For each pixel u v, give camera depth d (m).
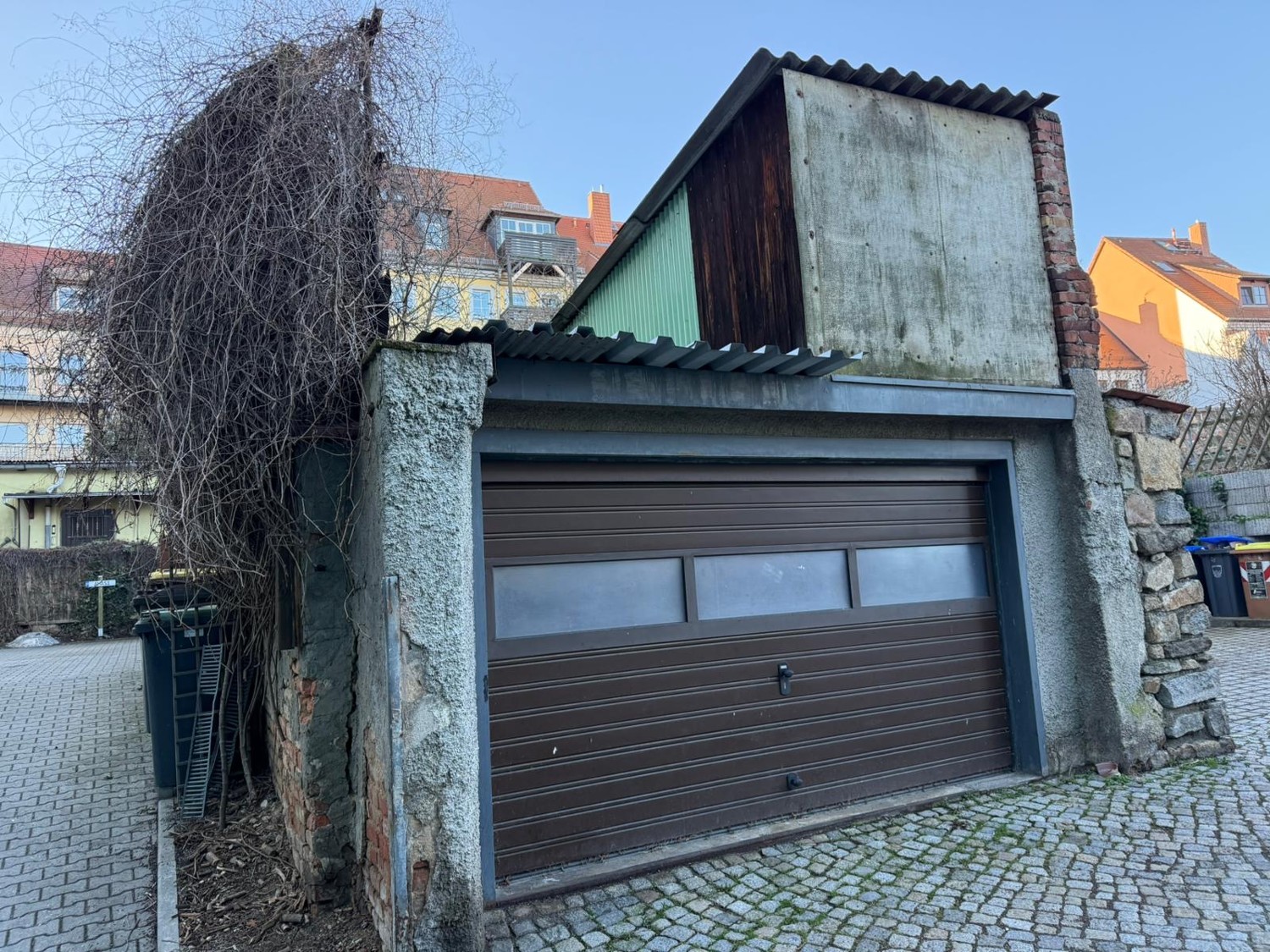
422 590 3.27
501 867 3.90
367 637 3.63
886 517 5.34
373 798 3.51
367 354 3.45
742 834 4.43
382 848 3.30
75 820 5.21
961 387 5.14
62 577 16.88
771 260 5.18
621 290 8.09
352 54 4.04
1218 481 12.58
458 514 3.39
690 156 6.05
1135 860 3.99
